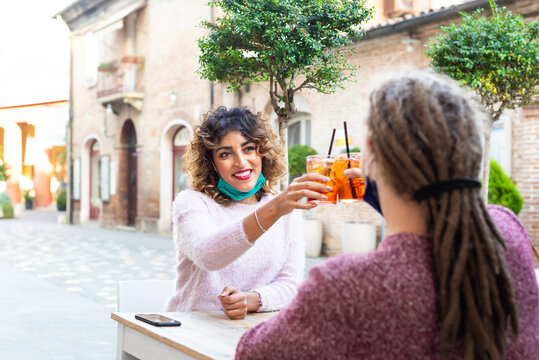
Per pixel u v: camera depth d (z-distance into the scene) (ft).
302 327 3.67
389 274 3.54
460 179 3.51
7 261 35.12
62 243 46.16
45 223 72.13
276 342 3.75
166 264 34.06
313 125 37.83
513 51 14.07
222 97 46.44
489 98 14.49
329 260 3.76
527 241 4.09
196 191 8.12
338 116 36.09
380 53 34.30
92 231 58.70
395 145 3.59
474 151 3.59
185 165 8.34
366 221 35.06
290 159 36.17
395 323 3.50
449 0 37.52
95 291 25.31
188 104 51.67
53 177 104.17
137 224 58.85
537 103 27.50
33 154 104.53
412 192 3.61
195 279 7.86
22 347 16.26
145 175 58.03
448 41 14.64
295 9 10.75
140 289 8.79
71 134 71.82
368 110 3.89
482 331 3.43
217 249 6.57
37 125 98.94
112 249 41.83
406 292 3.50
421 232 3.68
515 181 28.53
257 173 8.14
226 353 5.33
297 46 10.82
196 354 5.34
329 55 11.25
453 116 3.60
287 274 8.20
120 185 62.28
